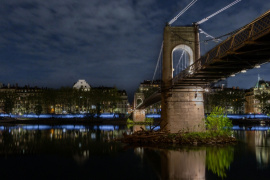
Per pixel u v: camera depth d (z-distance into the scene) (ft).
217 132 108.88
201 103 112.16
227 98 342.85
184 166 66.03
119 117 374.22
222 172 60.03
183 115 110.22
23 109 451.94
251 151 85.66
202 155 78.84
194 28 113.09
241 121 309.83
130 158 77.97
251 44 54.13
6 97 390.42
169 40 113.50
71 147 103.04
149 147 96.32
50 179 58.08
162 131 108.88
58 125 286.66
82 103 393.09
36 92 480.64
